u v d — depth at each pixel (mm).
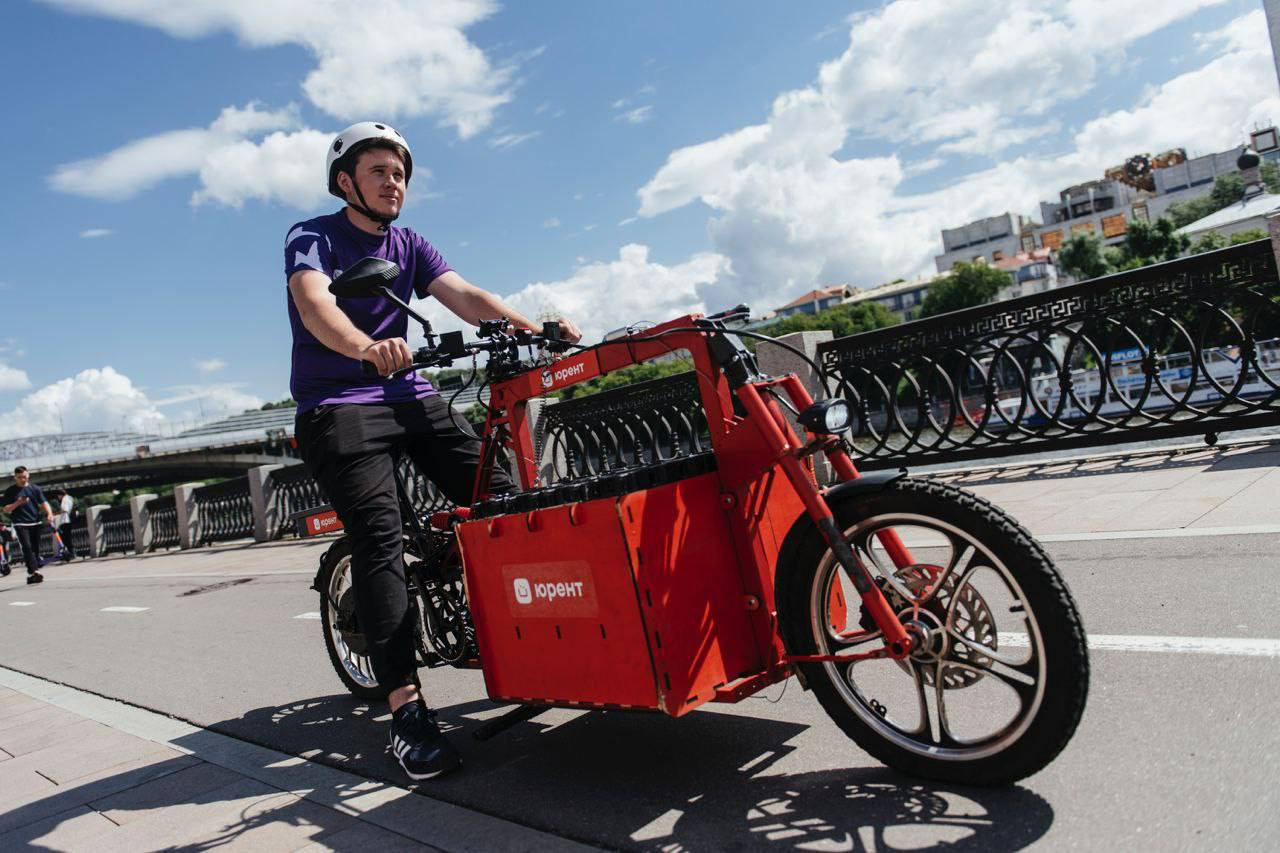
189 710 4188
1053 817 1936
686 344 2492
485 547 2666
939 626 2127
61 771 3443
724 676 2350
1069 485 5773
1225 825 1795
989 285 123500
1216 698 2402
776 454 2262
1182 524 4250
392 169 3107
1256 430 6352
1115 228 163125
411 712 2822
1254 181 87625
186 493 16625
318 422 3027
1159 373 6148
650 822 2230
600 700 2383
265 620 6543
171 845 2545
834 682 2309
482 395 3166
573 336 3125
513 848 2211
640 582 2213
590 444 9172
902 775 2260
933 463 7422
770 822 2125
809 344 7828
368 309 3242
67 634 7516
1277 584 3217
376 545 2973
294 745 3383
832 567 2271
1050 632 1926
